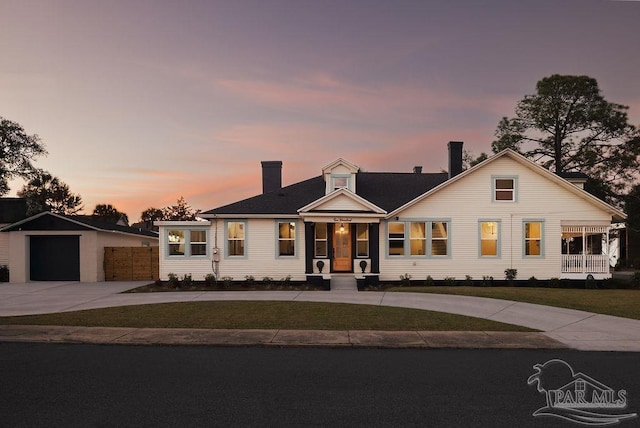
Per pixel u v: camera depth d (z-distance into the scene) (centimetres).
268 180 2386
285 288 1917
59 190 5541
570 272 2088
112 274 2331
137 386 650
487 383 666
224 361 794
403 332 1020
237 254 2103
